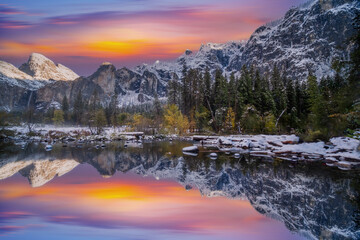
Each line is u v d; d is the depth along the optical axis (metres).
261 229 10.32
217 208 13.01
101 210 12.52
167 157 31.09
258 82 68.31
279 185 17.75
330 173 21.34
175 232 10.02
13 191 16.02
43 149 40.97
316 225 10.84
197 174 21.44
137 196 15.01
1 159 30.27
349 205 13.55
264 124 56.44
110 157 31.78
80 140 58.09
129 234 9.82
